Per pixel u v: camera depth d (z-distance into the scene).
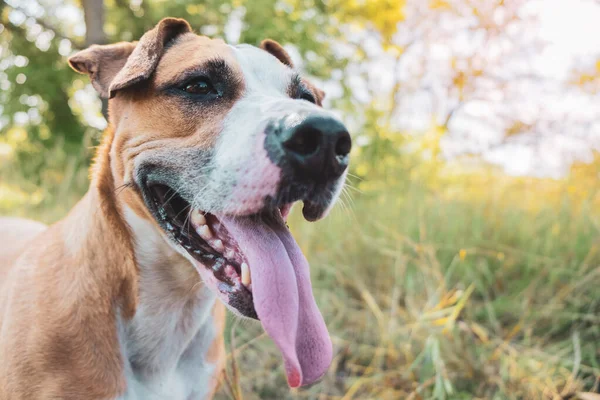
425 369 0.61
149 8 1.54
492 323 0.68
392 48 1.85
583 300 0.72
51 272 0.44
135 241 0.44
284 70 0.49
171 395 0.47
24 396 0.41
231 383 0.54
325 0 1.63
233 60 0.46
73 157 1.31
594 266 0.77
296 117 0.38
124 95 0.46
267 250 0.41
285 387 0.64
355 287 0.79
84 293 0.43
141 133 0.44
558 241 0.82
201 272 0.43
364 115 1.60
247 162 0.39
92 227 0.44
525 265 0.81
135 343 0.45
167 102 0.43
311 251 0.86
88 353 0.42
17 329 0.43
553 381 0.61
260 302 0.39
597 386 0.61
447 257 0.84
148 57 0.43
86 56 0.48
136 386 0.45
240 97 0.44
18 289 0.45
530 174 0.97
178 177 0.42
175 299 0.46
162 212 0.43
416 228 0.89
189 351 0.49
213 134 0.42
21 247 0.55
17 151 1.52
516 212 0.90
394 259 0.83
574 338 0.64
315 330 0.41
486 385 0.61
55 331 0.42
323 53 1.55
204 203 0.40
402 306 0.76
